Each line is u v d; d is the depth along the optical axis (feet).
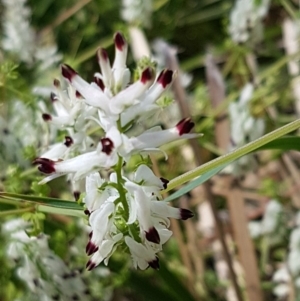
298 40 0.75
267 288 0.62
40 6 0.95
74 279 0.44
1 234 0.52
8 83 0.60
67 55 0.88
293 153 0.77
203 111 0.75
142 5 0.72
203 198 0.68
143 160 0.31
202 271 0.66
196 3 0.95
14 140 0.52
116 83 0.29
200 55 0.91
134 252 0.30
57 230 0.52
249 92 0.60
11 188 0.48
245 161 0.58
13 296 0.54
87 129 0.40
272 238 0.62
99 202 0.30
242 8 0.66
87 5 0.93
